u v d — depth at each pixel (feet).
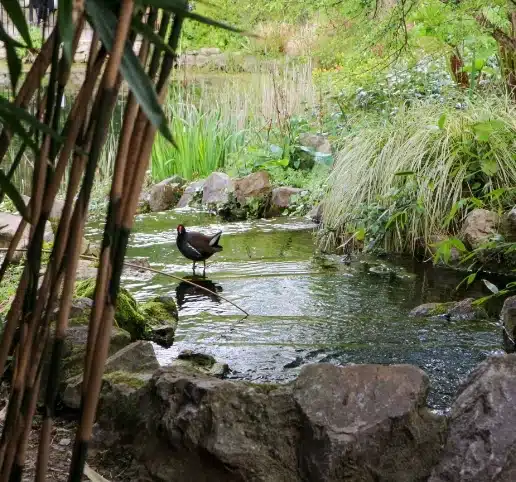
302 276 17.60
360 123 24.06
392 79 24.93
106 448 8.67
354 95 25.72
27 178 26.43
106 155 29.86
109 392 8.91
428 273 17.76
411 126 21.35
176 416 7.95
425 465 7.70
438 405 10.91
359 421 7.61
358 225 19.93
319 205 23.06
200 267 18.48
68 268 4.25
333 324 14.37
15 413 4.60
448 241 14.75
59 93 4.30
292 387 8.04
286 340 13.55
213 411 7.77
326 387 7.87
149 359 10.05
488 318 14.67
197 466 7.81
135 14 3.84
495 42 21.90
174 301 15.12
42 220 4.30
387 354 12.85
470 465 7.54
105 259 4.27
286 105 30.48
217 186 25.94
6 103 3.62
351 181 20.83
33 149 3.87
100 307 4.33
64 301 4.32
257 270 18.16
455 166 19.67
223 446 7.61
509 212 17.81
